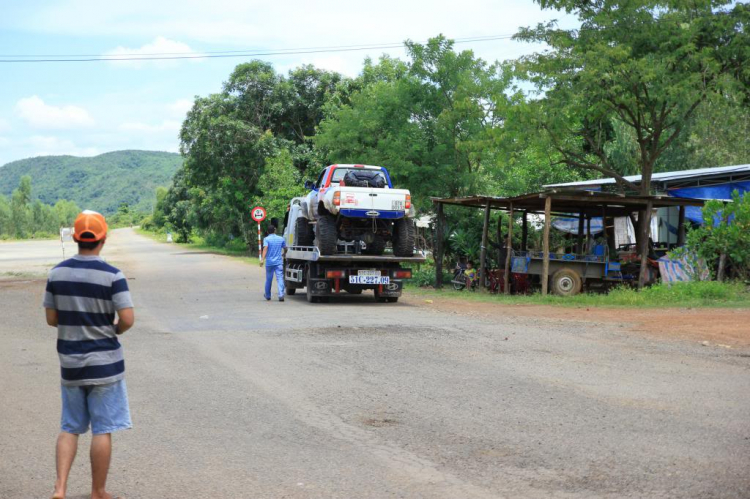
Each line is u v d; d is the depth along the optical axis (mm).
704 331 11141
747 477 4645
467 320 12891
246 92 44812
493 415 6289
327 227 16125
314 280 16375
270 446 5484
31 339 11289
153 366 8711
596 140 35594
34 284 23438
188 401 6938
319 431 5879
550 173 33906
